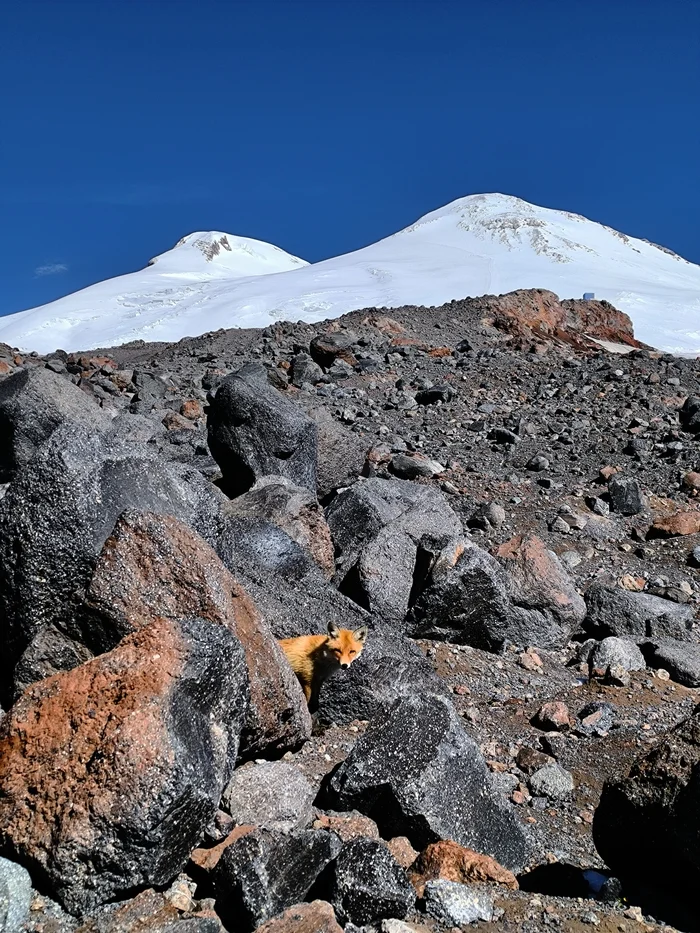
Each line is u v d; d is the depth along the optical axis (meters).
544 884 5.88
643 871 5.81
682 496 15.62
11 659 6.70
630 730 8.39
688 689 9.69
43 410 11.27
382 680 7.71
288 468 12.63
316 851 5.15
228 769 5.51
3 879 4.59
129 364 27.03
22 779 4.96
